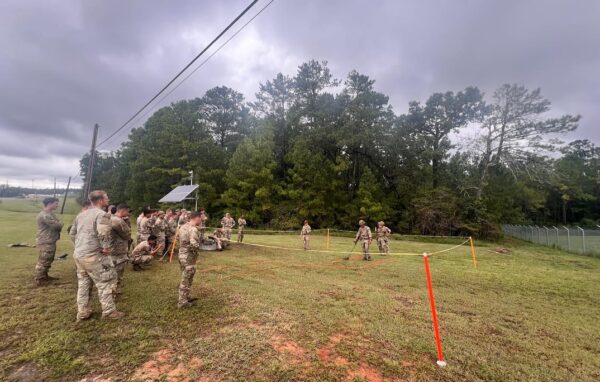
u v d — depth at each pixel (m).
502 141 32.38
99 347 3.89
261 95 41.16
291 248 15.72
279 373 3.48
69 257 9.86
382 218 32.50
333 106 37.00
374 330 4.82
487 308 6.37
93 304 5.38
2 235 14.90
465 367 3.84
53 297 5.64
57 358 3.61
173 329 4.51
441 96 37.34
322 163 34.25
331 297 6.55
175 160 36.97
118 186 46.56
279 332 4.56
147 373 3.38
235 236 23.36
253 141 35.38
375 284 8.01
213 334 4.39
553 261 15.48
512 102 31.38
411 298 6.81
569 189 40.31
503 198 39.28
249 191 33.72
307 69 38.97
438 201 31.66
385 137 34.62
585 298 7.56
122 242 6.34
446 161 38.03
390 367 3.74
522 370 3.85
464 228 29.78
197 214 5.57
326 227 33.47
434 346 4.38
